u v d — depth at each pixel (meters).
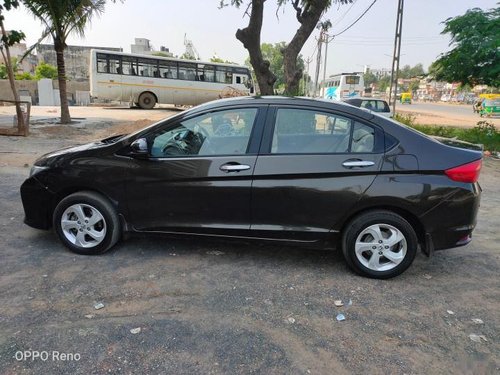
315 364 2.65
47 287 3.48
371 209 3.76
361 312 3.27
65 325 2.96
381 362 2.69
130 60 26.55
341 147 3.75
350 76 36.19
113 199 4.03
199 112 3.97
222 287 3.59
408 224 3.69
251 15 12.79
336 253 4.39
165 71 27.25
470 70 14.93
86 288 3.49
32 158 9.34
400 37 20.61
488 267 4.18
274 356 2.71
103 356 2.65
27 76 48.56
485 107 37.31
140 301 3.32
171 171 3.90
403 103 68.88
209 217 3.93
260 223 3.86
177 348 2.75
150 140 4.00
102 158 4.04
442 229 3.69
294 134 3.82
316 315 3.21
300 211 3.77
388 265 3.79
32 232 4.68
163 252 4.27
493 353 2.81
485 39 13.96
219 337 2.89
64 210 4.10
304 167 3.71
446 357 2.76
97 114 22.58
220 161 3.83
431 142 3.74
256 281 3.72
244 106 3.92
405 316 3.23
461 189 3.64
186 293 3.47
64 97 16.88
